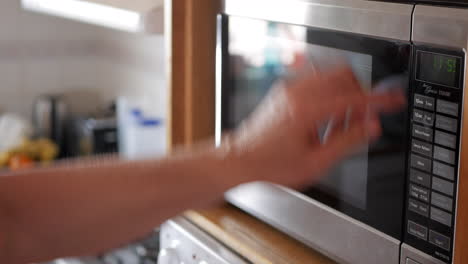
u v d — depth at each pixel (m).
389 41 0.76
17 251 0.45
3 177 0.45
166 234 1.10
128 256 1.56
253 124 0.50
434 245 0.75
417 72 0.74
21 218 0.45
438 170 0.73
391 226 0.80
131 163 0.48
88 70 2.80
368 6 0.78
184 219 1.10
